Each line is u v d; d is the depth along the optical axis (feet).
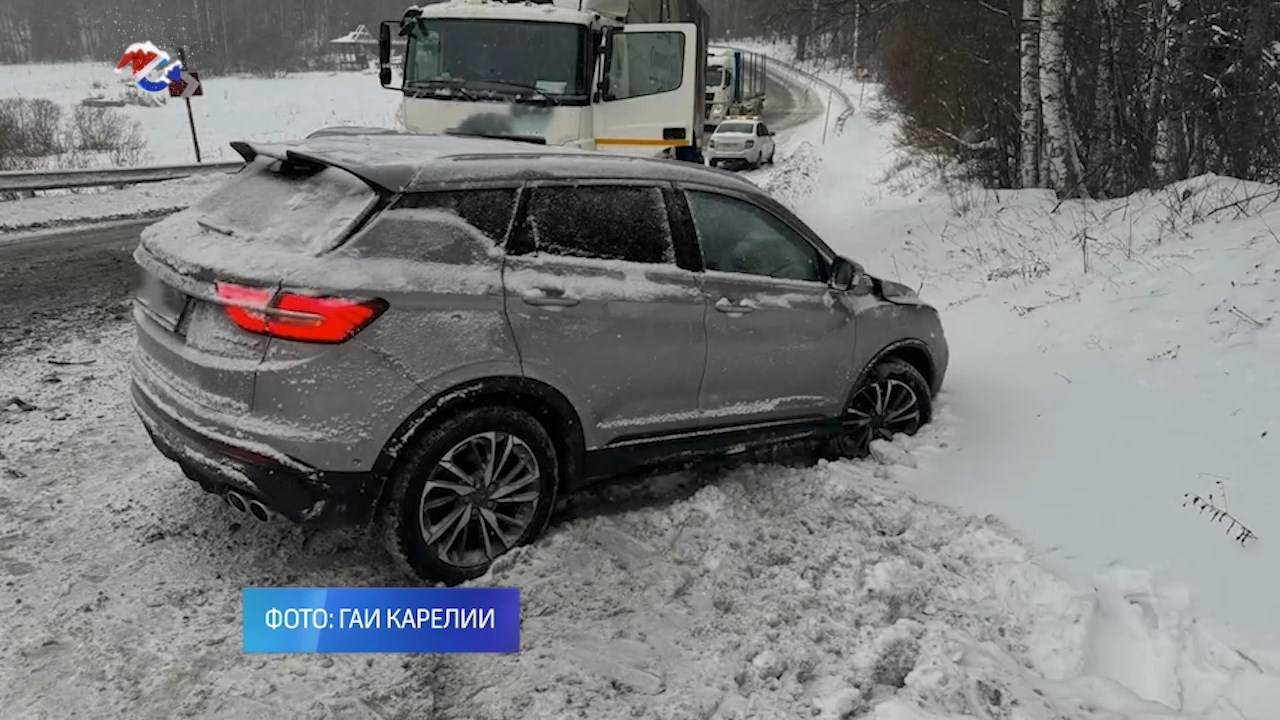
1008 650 11.51
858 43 53.52
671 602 12.00
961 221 40.93
